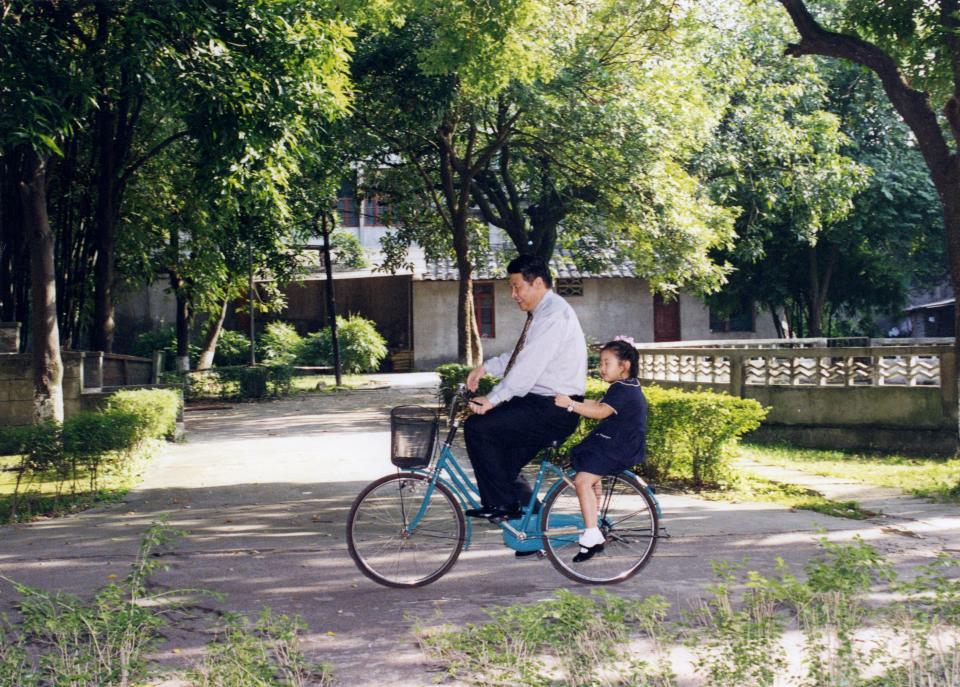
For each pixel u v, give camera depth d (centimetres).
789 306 3209
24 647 412
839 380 1340
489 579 558
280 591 534
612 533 548
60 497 883
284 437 1481
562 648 380
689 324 3419
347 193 3366
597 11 1758
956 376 1178
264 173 1075
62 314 1778
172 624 468
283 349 3144
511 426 535
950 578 543
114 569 586
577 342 538
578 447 542
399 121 1691
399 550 546
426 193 2295
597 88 1723
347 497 885
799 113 2598
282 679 378
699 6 1977
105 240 1673
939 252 2862
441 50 1262
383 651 423
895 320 3134
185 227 2131
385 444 1350
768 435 1395
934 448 1252
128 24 966
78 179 1767
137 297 3238
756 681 350
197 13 969
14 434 850
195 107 1021
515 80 1570
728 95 2325
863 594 495
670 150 1845
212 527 733
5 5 1013
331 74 1138
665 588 531
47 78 950
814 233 2644
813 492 892
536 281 536
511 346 3334
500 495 542
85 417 917
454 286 3322
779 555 610
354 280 3438
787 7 1027
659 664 365
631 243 2223
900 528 696
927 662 364
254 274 2838
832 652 375
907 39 1091
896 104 991
